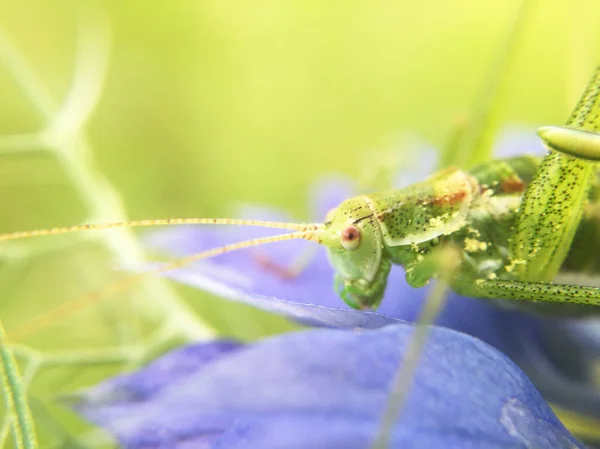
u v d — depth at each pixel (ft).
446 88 0.20
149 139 0.19
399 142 0.16
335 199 0.15
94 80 0.15
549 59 0.19
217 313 0.15
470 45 0.20
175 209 0.19
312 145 0.20
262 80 0.19
